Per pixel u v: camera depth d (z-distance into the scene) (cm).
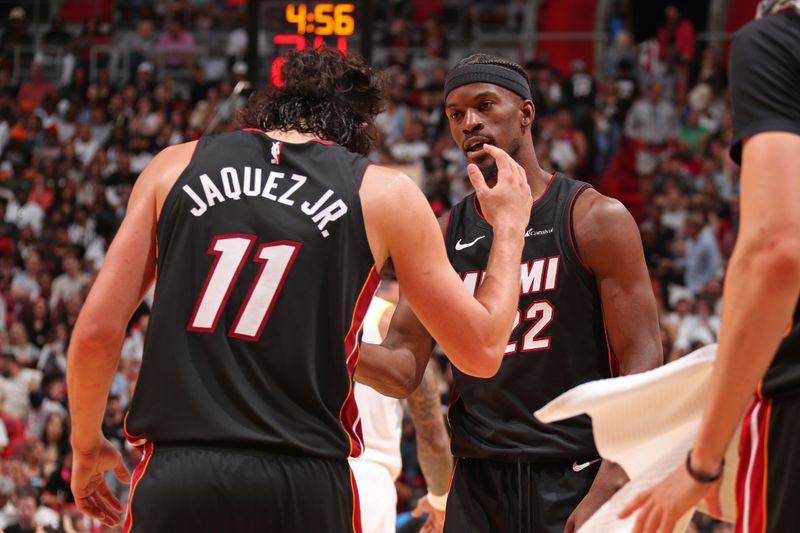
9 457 2341
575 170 3759
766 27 475
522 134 765
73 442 597
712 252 3281
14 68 4612
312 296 555
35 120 4194
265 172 575
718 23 4612
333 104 613
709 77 4100
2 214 3734
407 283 574
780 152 448
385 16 4669
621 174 3875
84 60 4488
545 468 721
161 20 4950
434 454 911
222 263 557
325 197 567
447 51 4403
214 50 4706
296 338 550
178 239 566
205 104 3944
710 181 3644
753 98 465
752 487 483
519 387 732
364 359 716
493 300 585
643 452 562
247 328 550
